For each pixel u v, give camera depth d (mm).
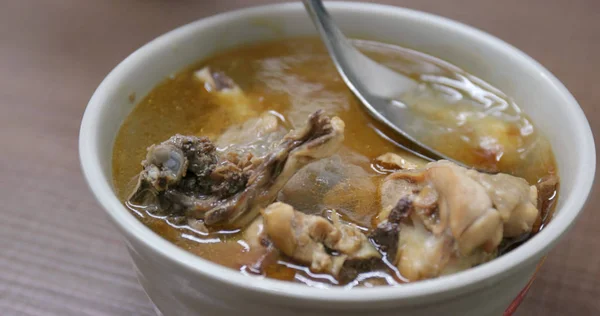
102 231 354
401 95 343
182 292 260
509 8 490
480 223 261
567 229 257
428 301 240
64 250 345
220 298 249
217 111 332
